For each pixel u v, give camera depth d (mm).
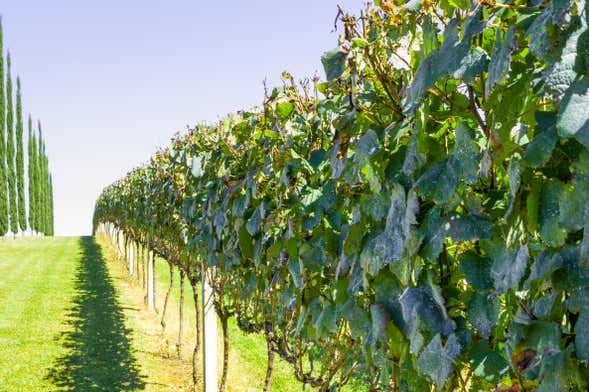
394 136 1604
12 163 36844
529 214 1063
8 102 36500
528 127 1140
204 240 5043
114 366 7883
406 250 1504
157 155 8953
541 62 1136
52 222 58344
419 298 1431
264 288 3984
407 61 1652
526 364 1082
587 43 858
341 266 2035
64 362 8047
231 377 7035
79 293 13938
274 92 3092
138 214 11930
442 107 1489
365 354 1921
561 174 1034
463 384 1411
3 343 9117
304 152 2955
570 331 1068
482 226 1268
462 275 1459
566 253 1029
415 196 1376
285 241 2877
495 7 1144
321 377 3154
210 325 5977
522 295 1199
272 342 4262
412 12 1618
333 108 2348
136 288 14609
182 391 6910
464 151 1252
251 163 3658
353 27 1765
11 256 23156
